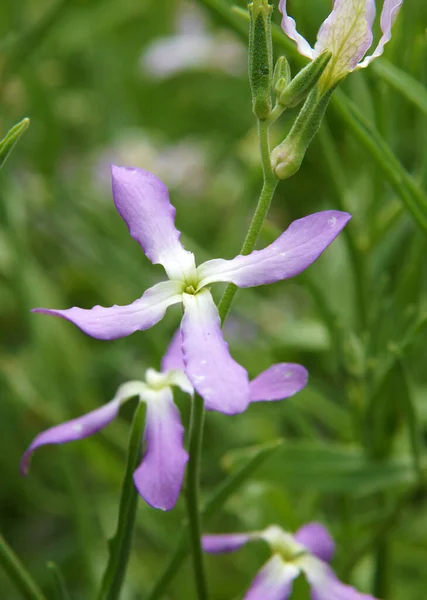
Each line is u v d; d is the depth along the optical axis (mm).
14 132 172
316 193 367
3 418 322
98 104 451
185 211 407
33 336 300
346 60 164
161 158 418
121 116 453
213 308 165
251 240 167
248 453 227
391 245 250
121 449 291
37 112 366
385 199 268
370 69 221
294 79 163
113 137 444
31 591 180
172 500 166
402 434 251
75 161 425
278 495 228
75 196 371
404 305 243
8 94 376
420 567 273
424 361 276
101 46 462
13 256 301
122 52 498
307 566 198
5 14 401
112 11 455
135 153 416
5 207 300
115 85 460
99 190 408
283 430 318
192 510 176
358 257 239
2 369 303
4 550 178
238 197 362
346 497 250
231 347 315
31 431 304
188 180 415
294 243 164
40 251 391
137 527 312
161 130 475
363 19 163
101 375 352
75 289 381
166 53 448
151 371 184
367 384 232
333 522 284
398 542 259
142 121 472
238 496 270
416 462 222
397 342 236
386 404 228
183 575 282
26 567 305
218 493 189
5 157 173
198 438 171
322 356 312
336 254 304
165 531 274
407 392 211
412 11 245
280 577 197
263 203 166
